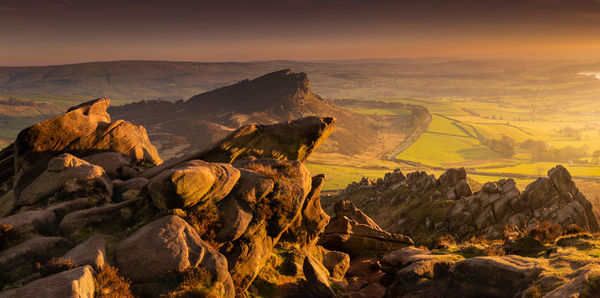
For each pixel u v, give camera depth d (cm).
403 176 8275
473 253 1908
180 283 1278
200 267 1330
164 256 1319
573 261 1344
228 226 1592
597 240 1634
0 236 1292
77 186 1852
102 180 1939
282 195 1800
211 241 1538
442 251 1991
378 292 1916
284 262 1914
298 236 2162
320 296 1695
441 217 4766
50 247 1319
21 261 1213
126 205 1608
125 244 1374
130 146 2839
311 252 2212
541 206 4000
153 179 1531
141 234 1402
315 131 2795
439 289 1543
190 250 1373
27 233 1388
